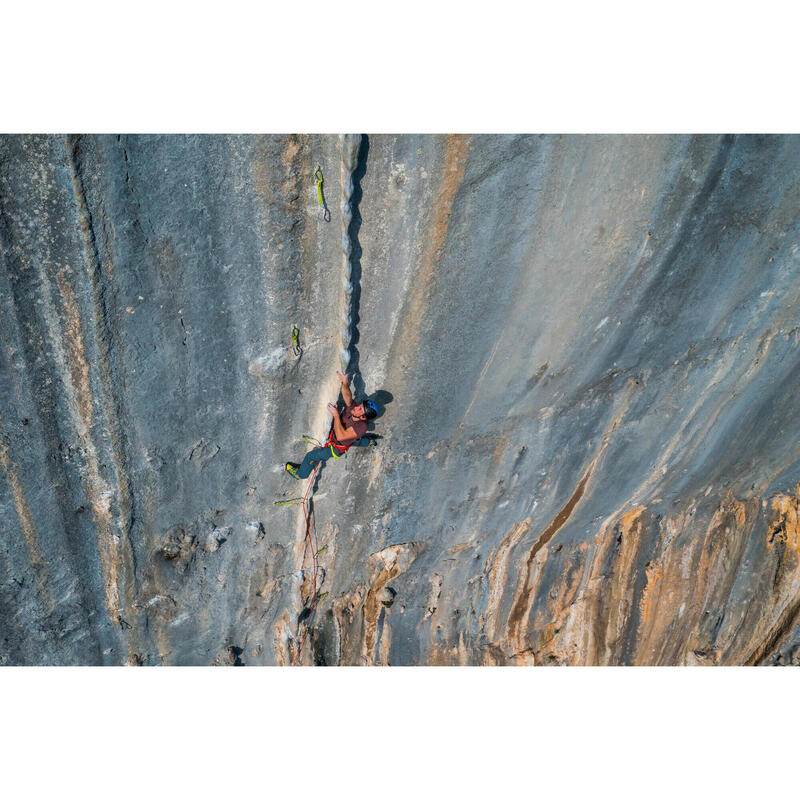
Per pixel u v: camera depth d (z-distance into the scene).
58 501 5.97
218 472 6.35
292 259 5.12
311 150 4.58
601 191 5.00
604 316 5.84
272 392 5.90
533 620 8.80
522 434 6.79
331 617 8.12
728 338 6.29
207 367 5.57
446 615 8.53
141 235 4.72
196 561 6.96
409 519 7.45
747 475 7.97
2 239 4.44
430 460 6.85
